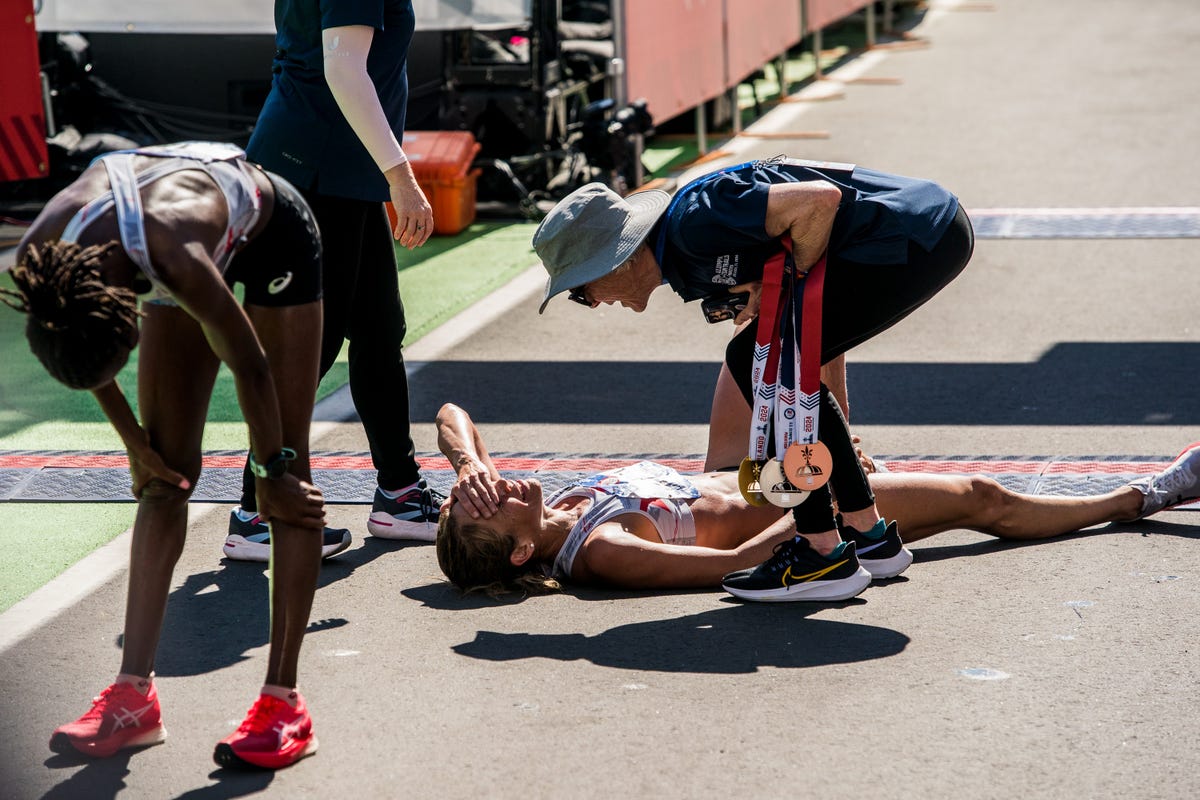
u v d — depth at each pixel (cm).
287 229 550
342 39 755
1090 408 1106
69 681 659
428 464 1010
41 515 900
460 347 1364
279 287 549
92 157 2055
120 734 575
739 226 665
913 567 791
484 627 718
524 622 724
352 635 710
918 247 702
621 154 2073
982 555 806
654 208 696
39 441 1067
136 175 511
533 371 1273
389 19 796
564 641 696
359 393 843
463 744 586
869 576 732
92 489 947
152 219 493
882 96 3148
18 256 499
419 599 762
